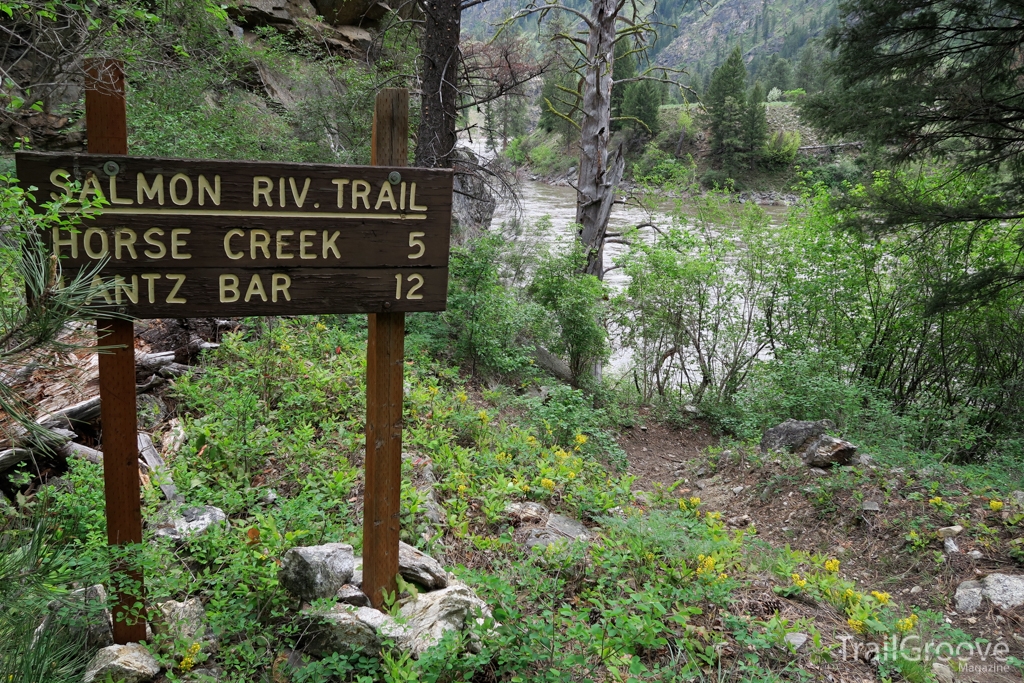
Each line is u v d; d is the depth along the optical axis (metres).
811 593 4.38
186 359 6.08
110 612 2.83
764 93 74.06
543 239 10.89
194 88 8.84
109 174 2.48
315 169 2.72
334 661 2.71
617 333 11.72
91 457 4.23
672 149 54.47
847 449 7.00
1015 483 6.63
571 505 5.07
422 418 5.91
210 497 3.92
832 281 10.71
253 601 3.04
